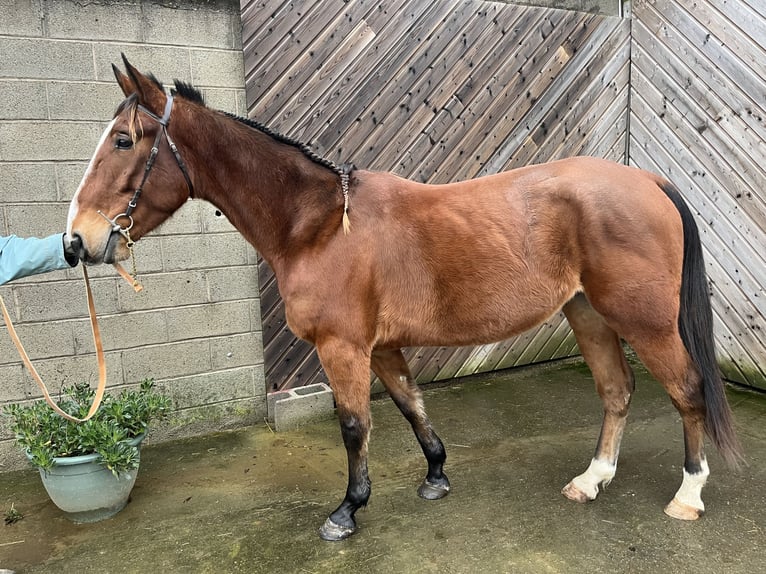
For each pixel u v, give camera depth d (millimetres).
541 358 3910
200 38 2721
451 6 3215
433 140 3311
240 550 1913
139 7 2582
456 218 1852
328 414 3086
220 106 2812
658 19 3564
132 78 1774
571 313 2152
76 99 2516
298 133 2994
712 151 3350
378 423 2996
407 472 2439
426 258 1848
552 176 1866
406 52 3150
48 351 2590
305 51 2938
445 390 3500
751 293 3232
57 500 2086
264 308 3025
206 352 2910
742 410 2992
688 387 1875
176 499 2279
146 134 1802
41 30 2424
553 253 1831
